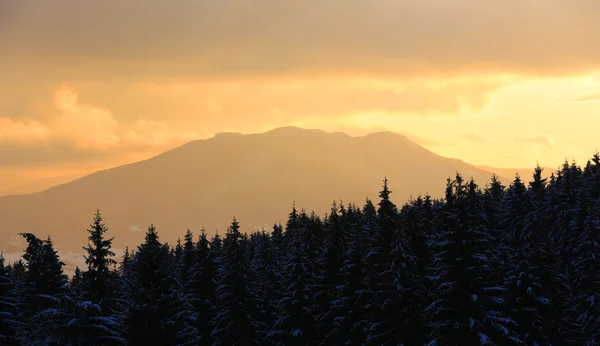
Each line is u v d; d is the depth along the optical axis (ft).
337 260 181.68
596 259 184.85
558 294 161.27
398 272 148.56
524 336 143.23
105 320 130.72
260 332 190.08
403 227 161.17
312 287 183.52
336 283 180.14
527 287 145.28
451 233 130.82
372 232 188.14
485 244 136.36
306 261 181.16
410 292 148.56
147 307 149.48
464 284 129.39
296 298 177.78
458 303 129.29
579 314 184.44
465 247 129.90
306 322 177.99
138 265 156.35
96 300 134.72
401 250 149.07
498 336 131.23
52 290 161.79
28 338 142.51
